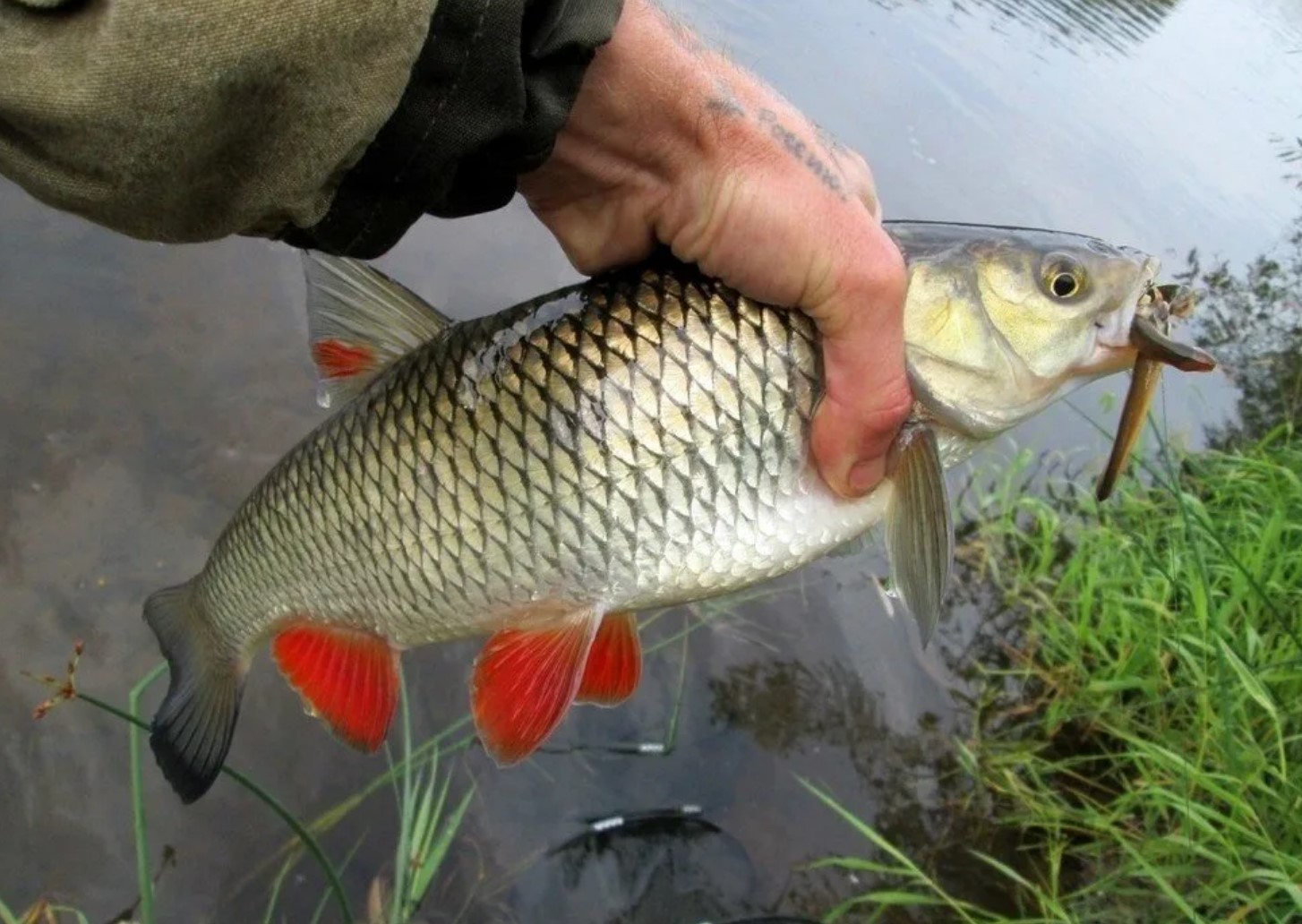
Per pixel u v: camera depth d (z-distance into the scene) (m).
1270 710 0.50
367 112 0.23
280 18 0.22
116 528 0.56
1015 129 1.25
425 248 0.78
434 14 0.23
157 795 0.47
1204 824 0.47
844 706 0.58
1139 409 0.32
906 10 1.50
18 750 0.47
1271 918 0.46
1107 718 0.60
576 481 0.31
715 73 0.27
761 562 0.32
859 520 0.32
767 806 0.52
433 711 0.53
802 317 0.30
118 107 0.22
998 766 0.57
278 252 0.74
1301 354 1.02
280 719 0.51
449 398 0.32
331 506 0.34
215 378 0.65
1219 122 1.49
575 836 0.49
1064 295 0.31
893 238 0.32
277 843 0.47
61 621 0.52
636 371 0.31
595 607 0.32
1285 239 1.22
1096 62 1.56
